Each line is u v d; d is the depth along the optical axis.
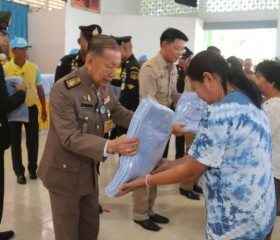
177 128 1.67
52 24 7.67
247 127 1.06
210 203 1.14
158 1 9.27
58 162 1.44
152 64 2.38
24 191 3.11
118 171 1.28
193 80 1.14
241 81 1.13
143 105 1.26
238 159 1.07
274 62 1.89
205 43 9.02
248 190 1.08
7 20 2.02
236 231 1.11
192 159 1.10
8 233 2.28
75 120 1.38
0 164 2.07
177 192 3.28
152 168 1.35
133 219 2.62
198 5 8.91
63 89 1.36
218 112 1.06
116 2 8.90
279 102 1.82
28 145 3.40
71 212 1.50
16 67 3.22
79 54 2.65
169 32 2.36
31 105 3.32
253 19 8.38
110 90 1.60
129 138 1.24
